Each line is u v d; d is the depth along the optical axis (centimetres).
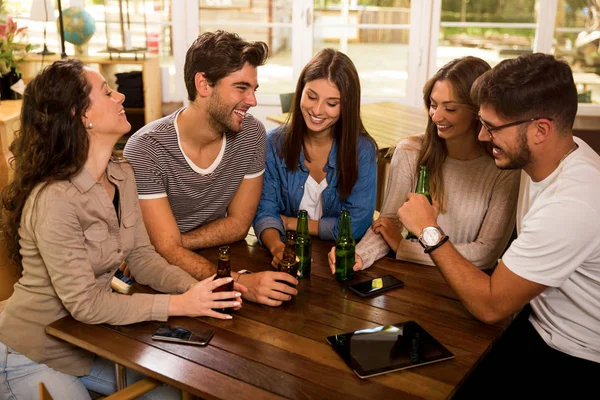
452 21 550
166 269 182
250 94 193
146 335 155
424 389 135
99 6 558
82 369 170
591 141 528
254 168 219
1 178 398
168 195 210
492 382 176
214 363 143
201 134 200
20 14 561
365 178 224
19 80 450
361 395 132
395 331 157
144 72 507
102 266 168
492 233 200
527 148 155
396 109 441
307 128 218
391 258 203
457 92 190
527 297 156
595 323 163
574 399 163
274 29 564
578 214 147
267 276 172
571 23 532
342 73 202
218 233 212
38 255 160
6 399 166
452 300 176
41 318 163
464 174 205
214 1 557
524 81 148
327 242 217
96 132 159
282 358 146
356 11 556
